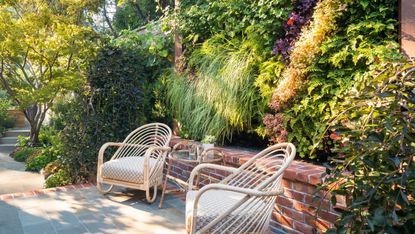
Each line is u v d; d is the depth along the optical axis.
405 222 1.39
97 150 4.39
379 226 1.36
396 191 1.40
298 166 2.87
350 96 1.88
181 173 4.13
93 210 3.29
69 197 3.69
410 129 1.42
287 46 3.46
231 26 4.29
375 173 1.51
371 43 2.77
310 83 3.01
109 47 4.89
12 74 6.90
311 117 3.04
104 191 3.76
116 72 4.68
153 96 5.43
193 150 3.59
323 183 1.84
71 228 2.85
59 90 6.41
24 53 6.25
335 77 2.90
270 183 2.11
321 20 2.96
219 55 4.16
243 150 3.92
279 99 3.19
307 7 3.31
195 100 4.27
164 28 5.43
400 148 1.38
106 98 4.64
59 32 5.88
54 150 6.10
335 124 1.87
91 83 4.66
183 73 4.80
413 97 1.50
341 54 2.80
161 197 3.47
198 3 4.93
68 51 5.83
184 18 4.99
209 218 2.10
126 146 4.10
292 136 3.17
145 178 3.39
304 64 3.05
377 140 1.49
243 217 2.10
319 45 2.98
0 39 5.67
